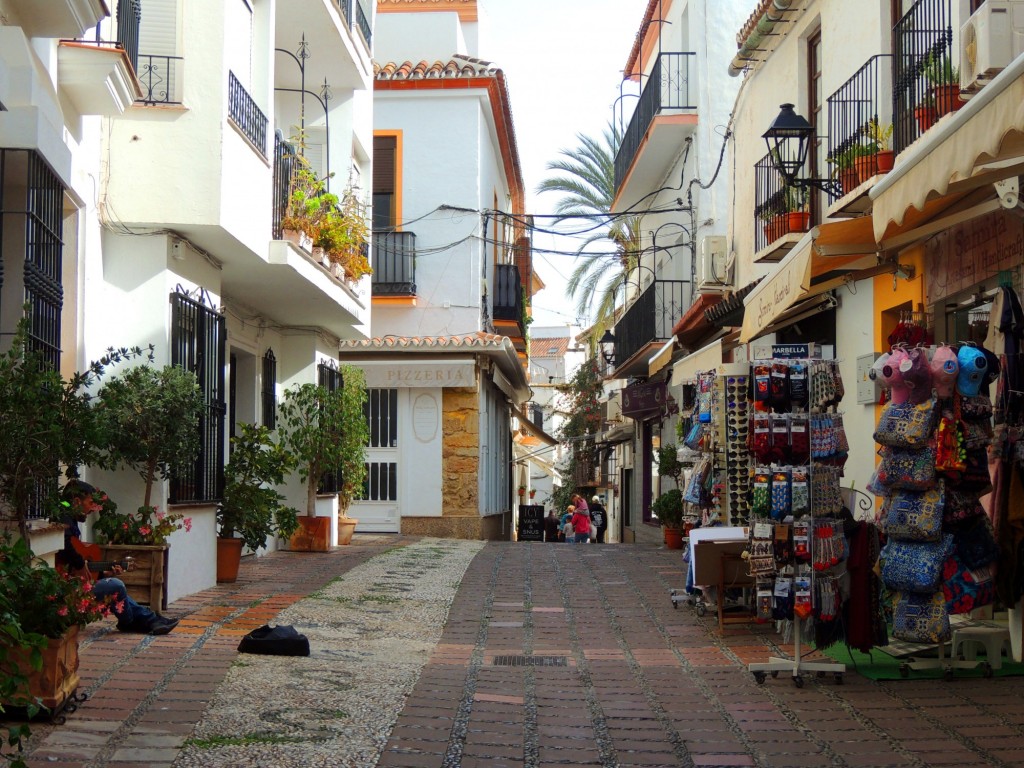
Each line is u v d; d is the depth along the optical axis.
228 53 10.73
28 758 5.30
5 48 7.21
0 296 7.51
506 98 24.62
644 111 23.34
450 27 26.38
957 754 5.77
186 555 10.97
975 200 8.52
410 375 21.98
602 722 6.59
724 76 20.95
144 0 10.53
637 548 19.00
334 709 6.59
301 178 14.58
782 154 15.23
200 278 11.57
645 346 22.86
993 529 7.58
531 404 48.44
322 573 13.45
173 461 9.80
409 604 11.30
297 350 17.09
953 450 7.25
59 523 7.92
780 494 7.57
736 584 9.77
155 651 7.95
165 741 5.68
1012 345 7.77
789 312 14.03
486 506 23.80
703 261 18.48
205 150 10.46
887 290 11.51
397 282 22.91
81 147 9.55
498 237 28.42
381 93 23.52
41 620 5.86
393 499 22.25
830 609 7.56
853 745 6.00
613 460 38.16
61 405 7.14
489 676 7.90
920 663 7.99
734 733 6.32
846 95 13.33
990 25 7.49
